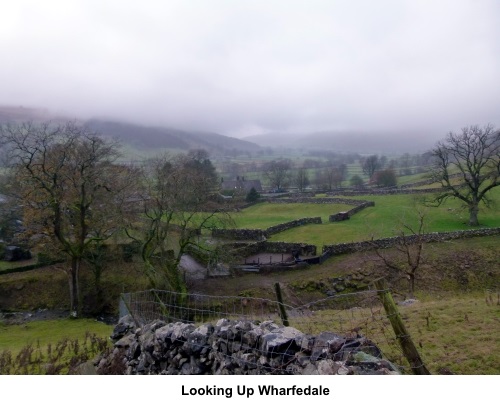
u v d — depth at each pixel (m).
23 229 49.97
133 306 19.94
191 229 38.31
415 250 43.66
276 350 9.08
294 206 80.19
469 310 17.95
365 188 102.00
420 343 13.84
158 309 18.73
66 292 42.62
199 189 37.59
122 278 42.53
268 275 41.66
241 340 10.03
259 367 9.30
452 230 49.47
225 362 10.18
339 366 8.25
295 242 47.88
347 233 52.59
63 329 33.44
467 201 54.22
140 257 38.47
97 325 34.97
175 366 11.48
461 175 84.12
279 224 57.41
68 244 38.41
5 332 33.22
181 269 39.06
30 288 42.88
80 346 23.28
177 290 33.56
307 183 128.62
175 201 35.03
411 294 31.55
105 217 38.12
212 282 40.31
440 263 40.41
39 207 39.34
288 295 37.25
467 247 43.81
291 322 16.11
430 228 51.91
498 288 36.12
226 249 39.25
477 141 56.56
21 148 35.50
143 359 12.84
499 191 69.69
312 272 41.38
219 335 10.61
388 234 49.72
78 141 39.19
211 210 37.94
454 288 36.75
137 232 40.34
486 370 11.73
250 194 87.19
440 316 17.34
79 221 40.22
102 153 39.47
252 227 58.91
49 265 47.50
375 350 9.12
